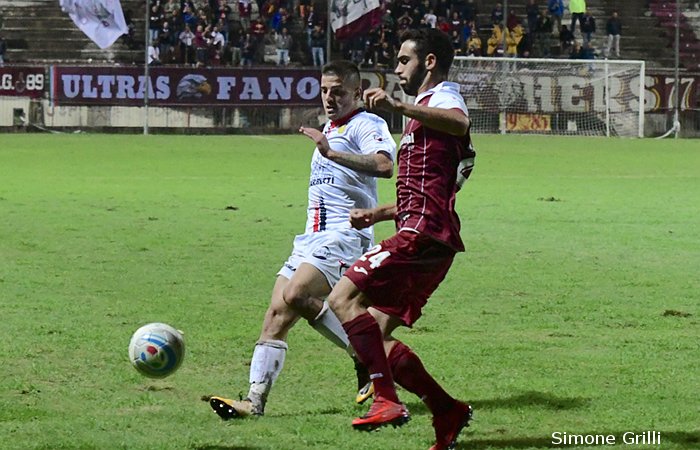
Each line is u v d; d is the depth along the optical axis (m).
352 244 10.26
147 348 9.19
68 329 13.76
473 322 14.63
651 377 11.61
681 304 15.97
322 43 58.62
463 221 25.28
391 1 59.84
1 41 57.28
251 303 15.72
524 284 17.53
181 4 59.34
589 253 20.80
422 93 9.09
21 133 53.44
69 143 48.41
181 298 16.02
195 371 11.80
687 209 28.05
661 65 65.81
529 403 10.55
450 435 8.86
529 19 62.69
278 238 22.25
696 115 58.94
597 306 15.74
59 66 53.69
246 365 12.10
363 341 8.88
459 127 8.66
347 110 10.41
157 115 54.91
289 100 56.09
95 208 26.89
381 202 28.08
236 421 9.81
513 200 29.67
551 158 44.44
